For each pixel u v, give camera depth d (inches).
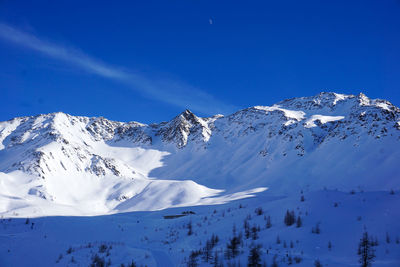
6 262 2292.1
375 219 2074.3
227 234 2551.7
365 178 6166.3
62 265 2251.5
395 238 1797.5
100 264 2206.0
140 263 2207.2
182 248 2450.8
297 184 7081.7
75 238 3257.9
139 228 3585.1
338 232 2066.9
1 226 3587.6
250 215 2920.8
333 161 7559.1
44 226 3673.7
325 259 1771.7
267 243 2145.7
